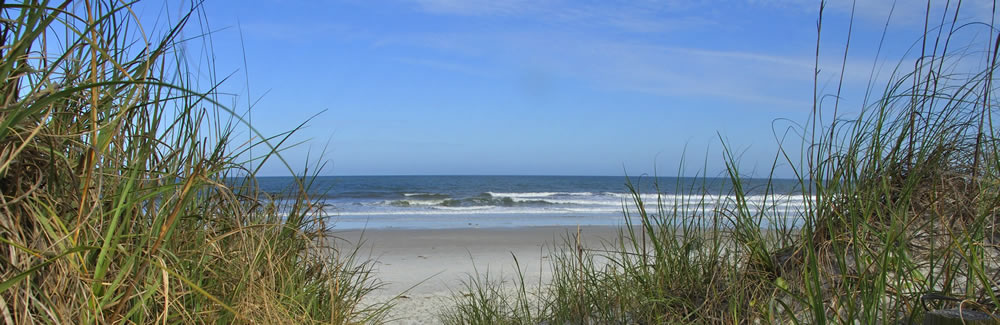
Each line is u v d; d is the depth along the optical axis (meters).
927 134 2.92
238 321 2.25
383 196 34.97
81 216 1.76
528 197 36.00
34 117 1.65
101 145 1.84
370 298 5.62
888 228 2.67
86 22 1.68
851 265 2.71
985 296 2.28
